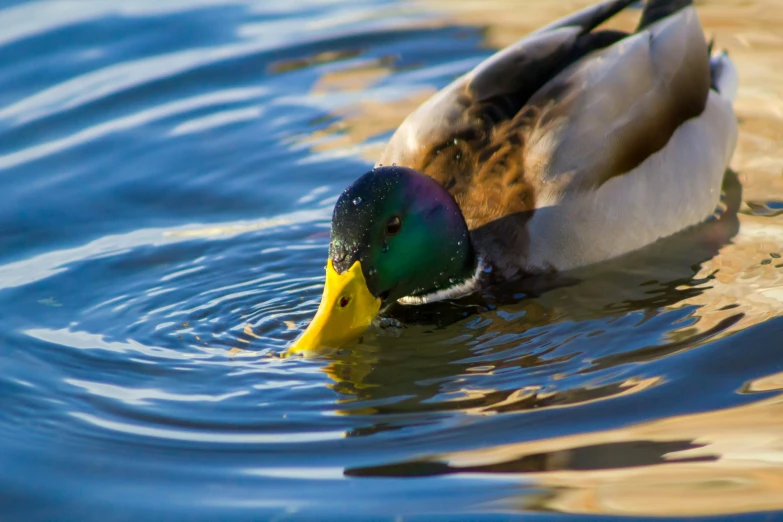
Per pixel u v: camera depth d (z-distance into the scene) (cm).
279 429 841
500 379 895
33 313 1037
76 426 852
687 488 738
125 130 1408
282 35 1642
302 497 752
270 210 1234
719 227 1147
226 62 1565
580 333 965
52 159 1348
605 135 1086
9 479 788
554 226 1065
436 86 1492
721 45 1546
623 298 1023
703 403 837
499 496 740
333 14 1709
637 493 734
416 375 911
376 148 1350
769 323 941
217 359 949
